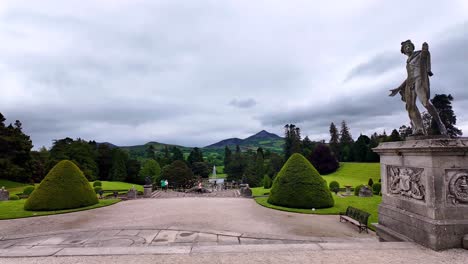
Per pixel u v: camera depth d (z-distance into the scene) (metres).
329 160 59.91
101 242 9.11
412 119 7.16
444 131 6.45
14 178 46.06
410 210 6.68
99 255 5.82
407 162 6.83
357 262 5.27
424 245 6.05
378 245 6.21
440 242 5.72
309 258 5.54
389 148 7.43
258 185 57.84
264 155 82.88
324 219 13.95
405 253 5.66
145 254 5.86
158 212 15.75
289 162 18.69
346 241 8.55
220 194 27.22
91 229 10.88
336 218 14.23
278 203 17.70
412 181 6.61
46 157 56.81
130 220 13.75
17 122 56.03
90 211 16.72
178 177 45.66
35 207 16.77
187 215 14.65
